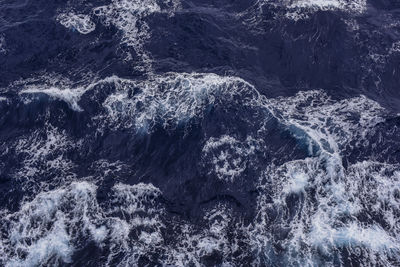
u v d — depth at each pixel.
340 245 33.34
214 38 50.72
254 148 39.72
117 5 54.00
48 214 34.50
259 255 32.72
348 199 36.34
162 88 43.44
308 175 37.75
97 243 32.97
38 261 31.88
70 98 42.59
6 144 39.12
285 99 44.44
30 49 48.41
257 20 53.62
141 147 39.56
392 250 33.34
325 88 46.28
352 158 39.25
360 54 50.41
